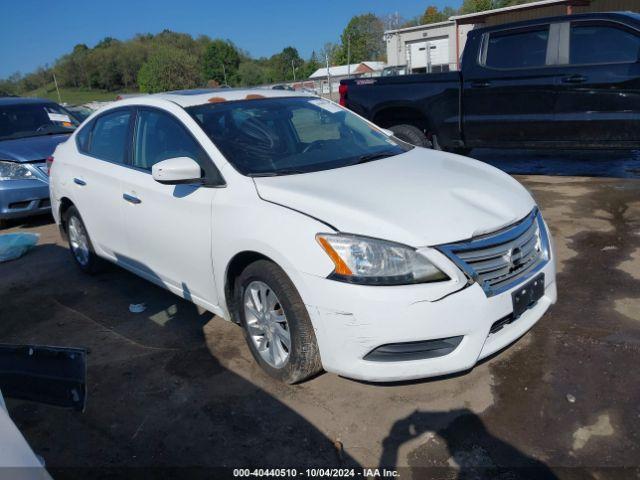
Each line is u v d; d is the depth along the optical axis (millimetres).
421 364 2746
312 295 2818
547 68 6625
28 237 6402
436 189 3193
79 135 5129
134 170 4191
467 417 2879
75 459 2818
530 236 3143
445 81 7414
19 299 4957
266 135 3824
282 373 3172
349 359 2795
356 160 3730
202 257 3539
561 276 4406
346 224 2809
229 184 3389
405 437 2771
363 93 8047
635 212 5645
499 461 2568
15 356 1966
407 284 2674
